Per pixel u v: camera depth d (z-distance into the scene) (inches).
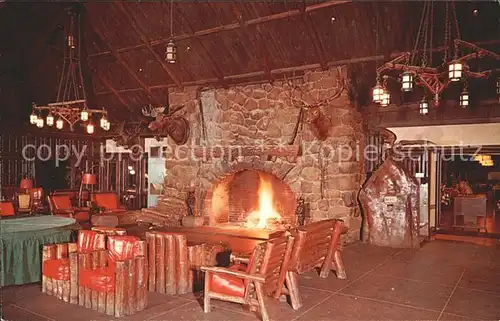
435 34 286.4
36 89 450.9
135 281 178.4
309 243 202.7
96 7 372.2
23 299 196.4
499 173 703.1
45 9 371.6
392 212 329.7
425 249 317.4
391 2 276.7
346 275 239.3
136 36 385.7
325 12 300.2
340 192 335.3
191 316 173.5
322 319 171.5
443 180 583.5
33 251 226.1
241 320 169.5
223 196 427.2
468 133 335.0
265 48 344.5
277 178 391.2
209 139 406.9
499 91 271.1
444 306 188.4
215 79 394.3
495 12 259.4
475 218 409.4
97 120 521.7
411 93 342.3
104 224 388.5
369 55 318.0
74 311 179.8
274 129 369.4
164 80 427.5
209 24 346.6
